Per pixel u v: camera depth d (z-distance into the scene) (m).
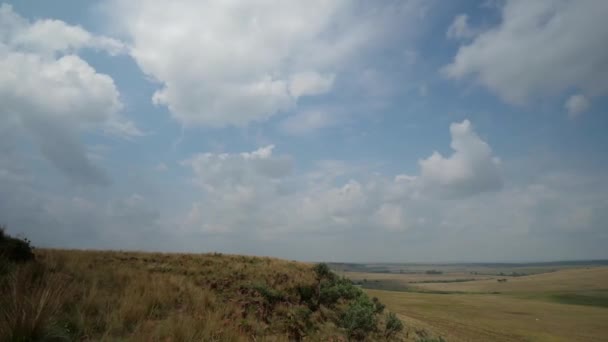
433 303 73.69
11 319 5.20
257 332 10.02
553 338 44.22
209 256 26.64
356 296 24.28
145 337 6.22
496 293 136.88
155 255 23.08
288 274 23.28
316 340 13.28
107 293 8.76
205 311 9.43
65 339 5.59
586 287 149.12
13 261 9.37
